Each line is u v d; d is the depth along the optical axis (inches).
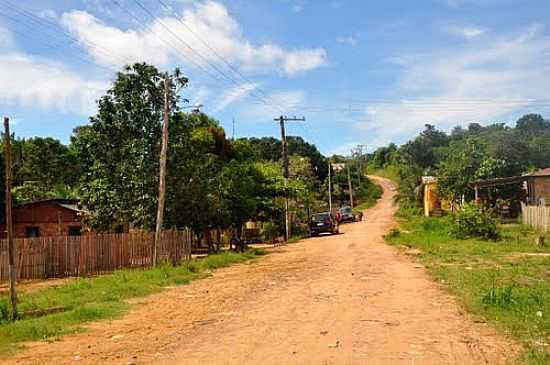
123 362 322.3
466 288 559.5
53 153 2130.9
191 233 1083.9
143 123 1085.8
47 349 370.6
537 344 326.6
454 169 2250.2
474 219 1264.8
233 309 497.4
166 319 464.8
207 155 1185.4
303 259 1003.3
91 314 486.3
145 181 1069.1
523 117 5364.2
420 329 382.9
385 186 4842.5
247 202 1334.9
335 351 324.5
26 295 655.1
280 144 3978.8
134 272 823.7
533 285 565.6
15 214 1389.0
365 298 524.4
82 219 1235.2
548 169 1915.6
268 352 327.9
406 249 1110.4
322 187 3730.3
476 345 334.0
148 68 1083.3
